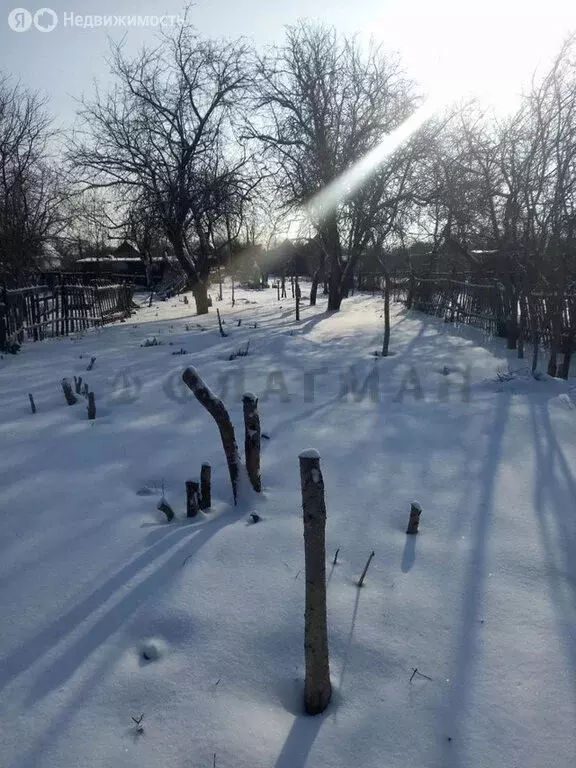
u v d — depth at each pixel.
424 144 16.66
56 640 2.54
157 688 2.26
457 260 17.83
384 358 9.87
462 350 10.64
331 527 3.55
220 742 2.01
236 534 3.42
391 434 5.38
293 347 11.06
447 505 3.87
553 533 3.47
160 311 23.86
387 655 2.43
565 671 2.34
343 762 1.94
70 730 2.07
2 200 17.28
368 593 2.85
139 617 2.68
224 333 12.85
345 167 17.75
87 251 41.62
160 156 20.59
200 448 5.01
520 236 9.92
